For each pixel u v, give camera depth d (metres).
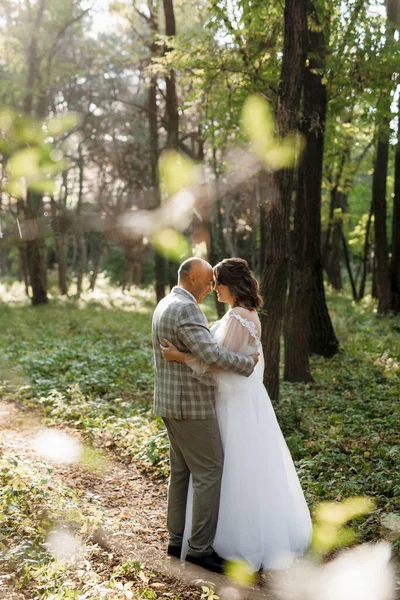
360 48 9.22
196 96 11.68
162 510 4.90
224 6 9.90
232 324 3.99
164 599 3.36
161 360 3.92
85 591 3.30
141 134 24.89
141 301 26.36
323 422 7.36
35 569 3.53
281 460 3.96
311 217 11.23
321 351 12.69
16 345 13.19
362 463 5.65
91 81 23.45
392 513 3.86
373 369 10.91
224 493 3.81
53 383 9.54
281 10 9.83
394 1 10.80
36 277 23.77
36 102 17.34
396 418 7.35
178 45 11.09
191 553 3.80
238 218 25.53
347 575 2.09
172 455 4.08
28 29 18.03
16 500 4.35
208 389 3.86
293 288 10.55
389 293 18.41
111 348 13.77
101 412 7.86
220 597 3.40
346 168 23.56
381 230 18.69
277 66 10.27
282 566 3.73
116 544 4.08
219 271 4.11
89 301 26.09
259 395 4.01
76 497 4.64
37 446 6.20
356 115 14.45
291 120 7.06
